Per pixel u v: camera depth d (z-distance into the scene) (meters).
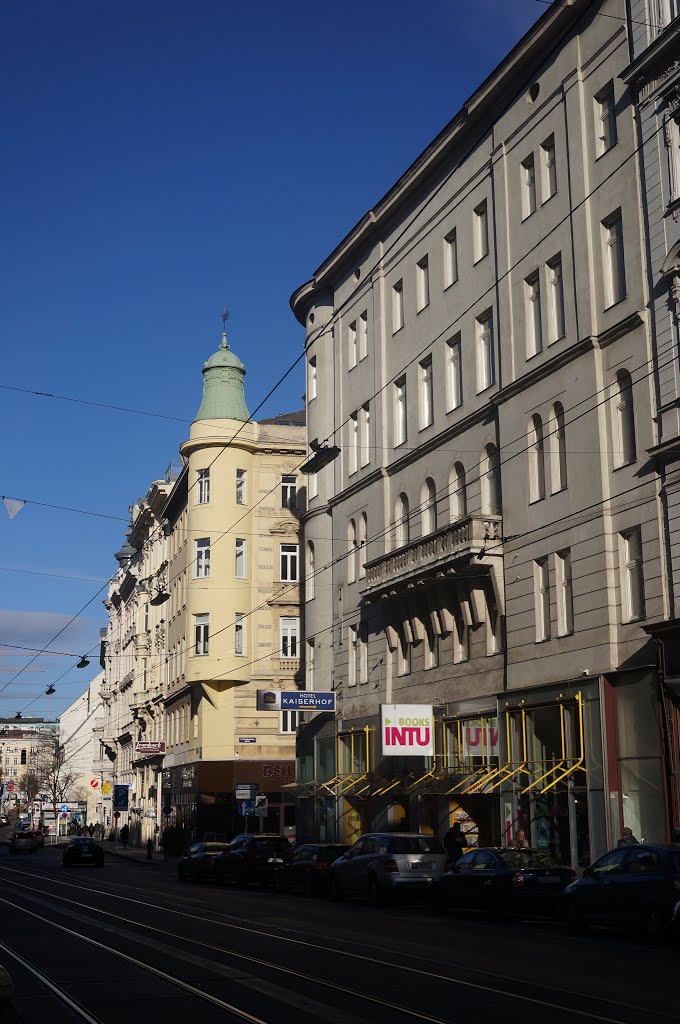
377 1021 11.05
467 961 15.31
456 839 30.34
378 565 38.44
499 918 22.36
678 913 16.91
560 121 30.95
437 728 35.38
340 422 45.31
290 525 61.00
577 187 29.89
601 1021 10.67
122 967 15.56
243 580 59.69
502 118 33.94
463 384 35.62
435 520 37.09
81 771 137.25
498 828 32.06
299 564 60.72
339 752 42.75
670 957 15.61
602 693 27.09
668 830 24.50
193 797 59.47
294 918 22.86
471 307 35.25
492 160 34.38
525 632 30.92
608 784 26.62
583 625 28.31
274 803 58.66
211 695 58.88
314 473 47.53
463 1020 10.94
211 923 21.69
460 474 35.94
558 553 29.83
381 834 27.36
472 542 32.09
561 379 29.95
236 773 58.38
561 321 30.64
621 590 27.27
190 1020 11.40
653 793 25.38
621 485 27.45
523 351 32.06
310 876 30.97
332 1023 11.00
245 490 60.81
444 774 34.50
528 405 31.44
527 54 32.12
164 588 71.81
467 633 34.34
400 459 39.50
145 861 58.53
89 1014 11.88
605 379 28.38
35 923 22.73
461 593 34.06
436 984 13.30
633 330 27.36
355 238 43.47
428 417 38.53
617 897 18.36
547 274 31.16
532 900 21.42
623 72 27.80
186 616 62.09
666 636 24.94
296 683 59.59
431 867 26.17
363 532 42.75
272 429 61.66
